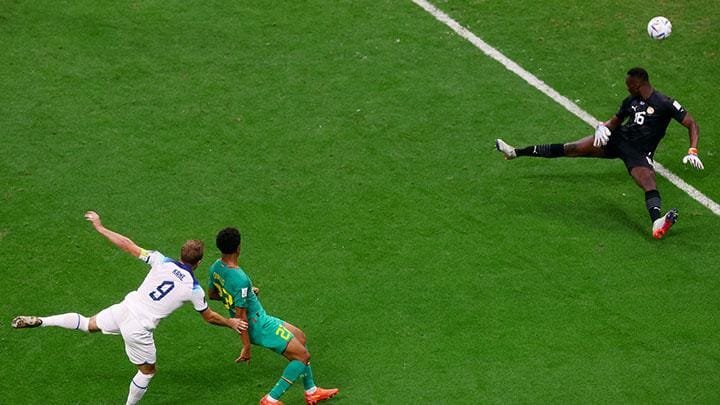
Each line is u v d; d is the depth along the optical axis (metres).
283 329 29.19
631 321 32.56
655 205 34.94
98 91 41.16
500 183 37.66
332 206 36.59
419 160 38.53
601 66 42.91
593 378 30.81
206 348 32.00
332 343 32.00
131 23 44.50
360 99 41.09
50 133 39.28
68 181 37.38
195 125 39.75
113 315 29.00
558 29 44.75
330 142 39.19
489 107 40.84
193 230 35.66
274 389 29.33
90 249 35.00
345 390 30.59
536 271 34.28
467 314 32.84
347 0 46.06
